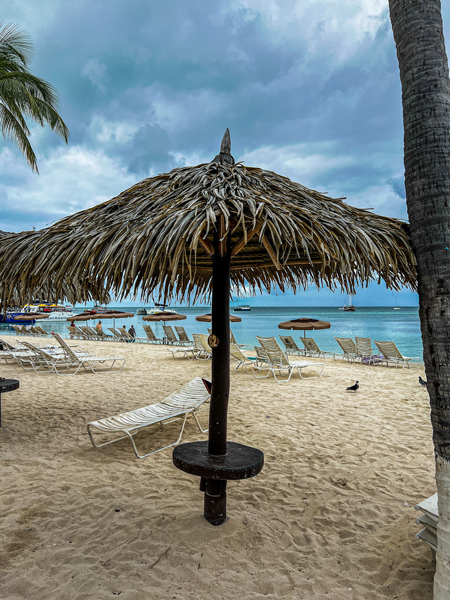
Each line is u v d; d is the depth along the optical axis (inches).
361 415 211.0
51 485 121.0
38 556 85.4
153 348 590.6
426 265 65.3
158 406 173.3
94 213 98.7
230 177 91.1
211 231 104.8
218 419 95.3
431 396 65.7
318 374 356.5
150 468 136.3
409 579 80.7
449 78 67.9
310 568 84.0
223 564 83.9
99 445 158.7
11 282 94.6
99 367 392.5
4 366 386.9
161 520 99.9
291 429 185.5
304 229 73.2
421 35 67.0
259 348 338.3
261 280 150.1
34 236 101.7
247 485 124.8
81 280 101.3
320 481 128.5
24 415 204.8
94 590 75.4
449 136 65.2
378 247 80.3
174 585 77.1
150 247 72.3
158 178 103.0
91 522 99.5
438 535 64.8
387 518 105.5
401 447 160.9
